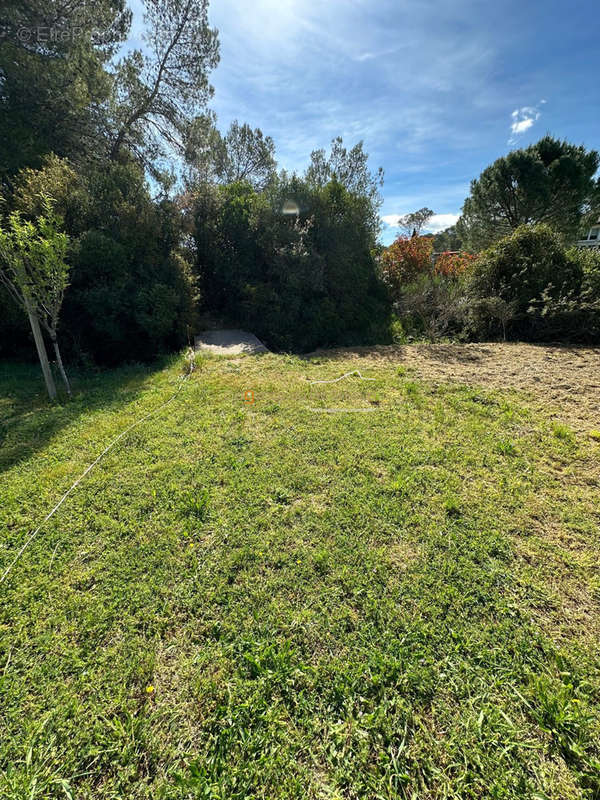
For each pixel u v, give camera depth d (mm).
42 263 4605
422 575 2064
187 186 12305
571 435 3574
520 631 1763
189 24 10539
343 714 1454
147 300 7418
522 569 2113
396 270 11625
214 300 11039
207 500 2691
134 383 5773
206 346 8102
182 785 1243
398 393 4887
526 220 16141
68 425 4129
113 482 2965
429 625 1785
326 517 2520
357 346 8469
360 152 11414
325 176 11305
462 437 3621
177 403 4598
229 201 10484
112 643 1742
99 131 10422
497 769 1286
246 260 10164
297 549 2256
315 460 3227
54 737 1392
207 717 1454
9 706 1497
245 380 5539
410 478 2932
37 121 8859
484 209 16812
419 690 1518
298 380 5527
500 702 1484
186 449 3459
